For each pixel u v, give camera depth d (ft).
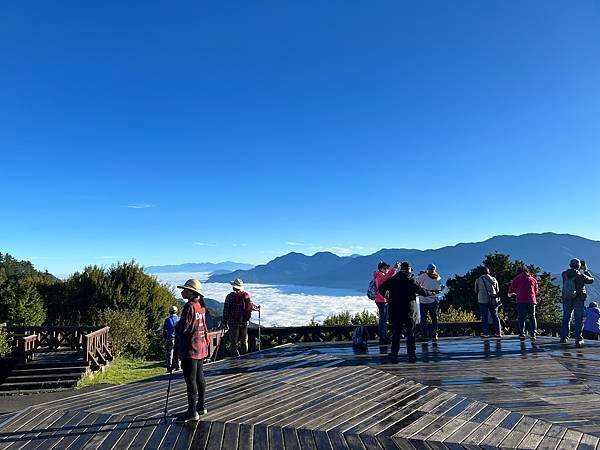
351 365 29.22
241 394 22.59
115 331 63.31
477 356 31.55
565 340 37.11
